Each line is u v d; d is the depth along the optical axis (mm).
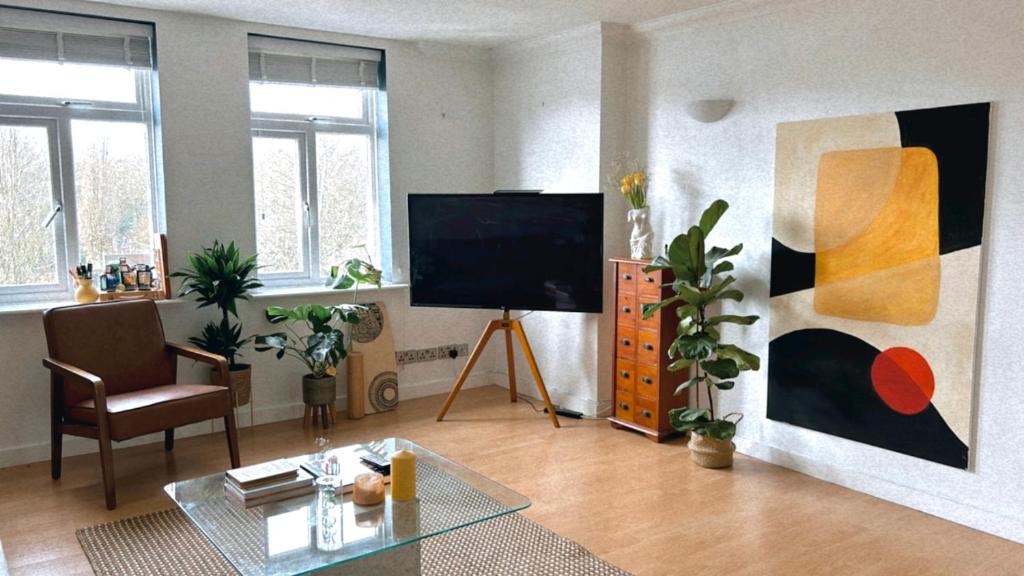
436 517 2508
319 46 4785
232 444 3742
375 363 4961
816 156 3623
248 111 4504
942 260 3197
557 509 3383
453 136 5340
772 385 3934
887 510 3367
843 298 3562
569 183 4863
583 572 2818
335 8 4113
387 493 2699
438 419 4754
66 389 3617
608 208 4672
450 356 5457
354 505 2594
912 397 3342
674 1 3918
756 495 3543
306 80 4773
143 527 3189
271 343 4309
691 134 4281
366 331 4953
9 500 3467
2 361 3893
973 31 3055
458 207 4625
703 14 4070
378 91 5102
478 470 3869
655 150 4516
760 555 2945
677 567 2852
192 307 4375
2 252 4031
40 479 3736
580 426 4625
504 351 5574
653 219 4570
